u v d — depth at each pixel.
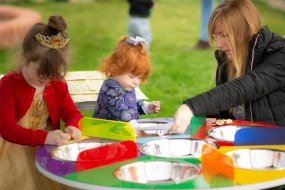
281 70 3.07
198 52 8.77
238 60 3.25
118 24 11.27
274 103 3.25
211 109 2.75
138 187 2.13
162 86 6.78
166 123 3.15
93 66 7.98
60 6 12.87
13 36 9.00
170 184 2.15
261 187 2.16
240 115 3.38
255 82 2.94
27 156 3.02
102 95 3.35
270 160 2.50
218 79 3.57
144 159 2.46
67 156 2.61
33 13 10.63
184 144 2.68
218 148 2.61
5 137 2.83
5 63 7.95
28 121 3.02
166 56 8.50
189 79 7.16
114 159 2.47
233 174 2.19
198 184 2.14
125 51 3.26
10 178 2.99
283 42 3.21
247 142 2.71
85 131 2.92
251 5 3.29
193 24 11.07
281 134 2.72
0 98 2.89
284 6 12.15
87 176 2.27
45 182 3.03
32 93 2.97
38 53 2.72
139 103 3.53
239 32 3.23
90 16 11.93
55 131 2.79
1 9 10.90
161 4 12.87
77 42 9.66
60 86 3.14
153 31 10.41
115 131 2.85
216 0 10.39
